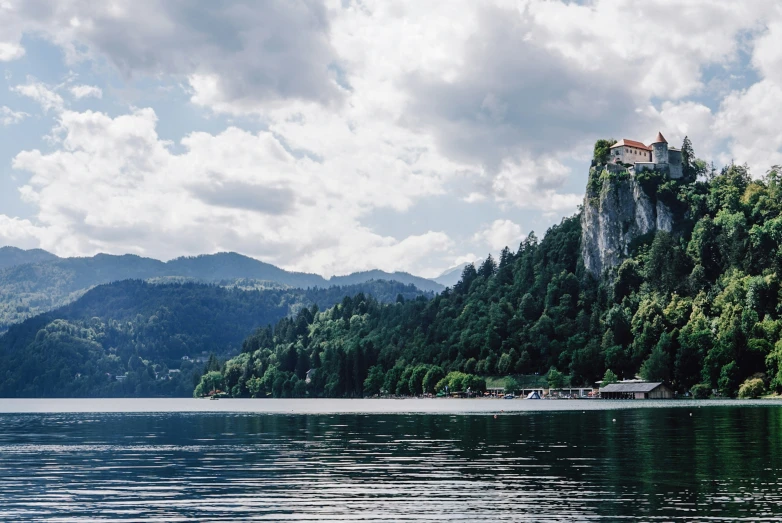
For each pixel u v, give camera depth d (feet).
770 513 146.92
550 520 143.74
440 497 167.94
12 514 155.33
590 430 345.72
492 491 174.29
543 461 225.56
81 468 222.89
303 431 373.61
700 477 187.93
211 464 229.45
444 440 306.76
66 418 578.66
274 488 182.70
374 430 375.66
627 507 153.48
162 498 171.01
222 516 151.84
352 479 195.00
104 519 150.41
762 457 225.15
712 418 426.51
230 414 625.82
